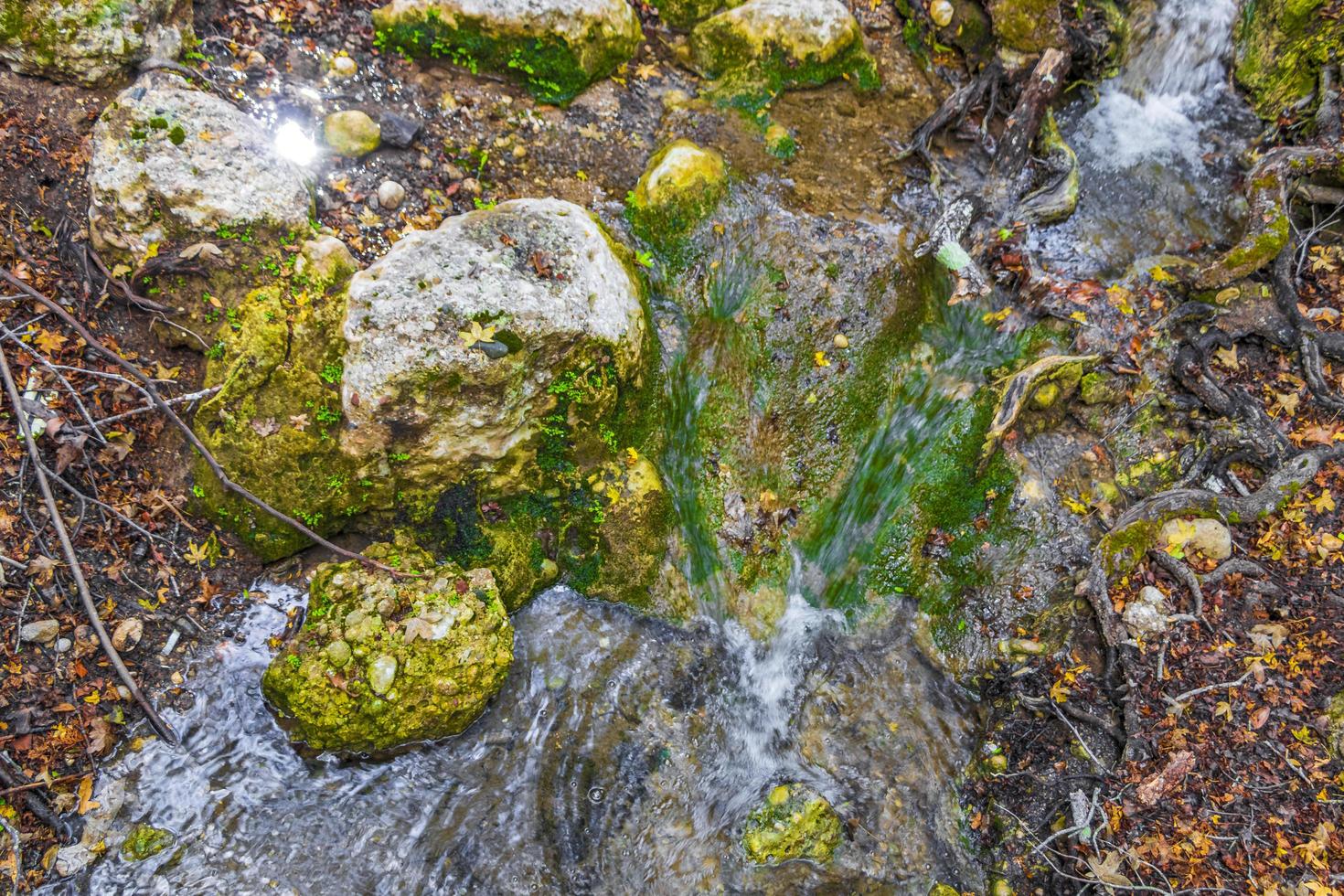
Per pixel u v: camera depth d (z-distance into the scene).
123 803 1.65
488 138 1.99
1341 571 1.88
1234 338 2.02
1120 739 1.83
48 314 1.71
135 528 1.72
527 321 1.73
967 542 1.99
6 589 1.63
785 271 2.02
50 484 1.68
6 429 1.66
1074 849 1.80
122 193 1.69
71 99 1.77
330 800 1.72
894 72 2.21
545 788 1.80
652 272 2.00
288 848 1.68
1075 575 1.93
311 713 1.67
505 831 1.76
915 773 1.89
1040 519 1.97
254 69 1.88
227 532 1.78
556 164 2.01
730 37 2.12
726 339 2.00
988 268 2.10
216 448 1.73
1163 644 1.86
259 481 1.74
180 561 1.76
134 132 1.71
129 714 1.69
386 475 1.77
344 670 1.69
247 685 1.75
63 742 1.63
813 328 2.01
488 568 1.83
